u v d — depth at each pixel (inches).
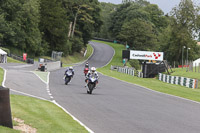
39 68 3944.4
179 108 1409.9
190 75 3976.4
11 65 4488.2
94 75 1867.6
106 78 3604.8
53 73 3622.0
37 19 7573.8
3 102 713.0
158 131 867.4
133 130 866.8
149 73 4505.4
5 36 6456.7
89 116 1063.6
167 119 1077.1
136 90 2325.3
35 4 7539.4
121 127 900.0
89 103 1402.6
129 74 5182.1
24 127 782.5
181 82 3373.5
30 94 1596.9
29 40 7253.9
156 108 1358.3
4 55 5201.8
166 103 1587.1
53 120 904.9
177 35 7795.3
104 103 1430.9
